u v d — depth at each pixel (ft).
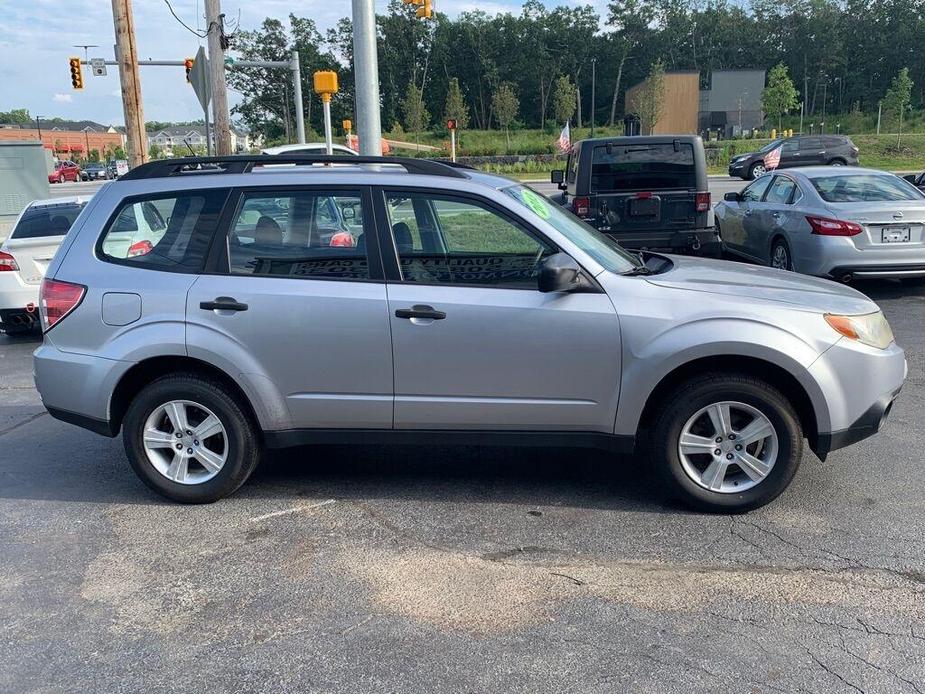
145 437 14.75
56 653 10.37
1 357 28.60
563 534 13.38
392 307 13.70
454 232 13.88
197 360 14.40
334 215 14.16
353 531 13.70
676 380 13.85
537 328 13.47
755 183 37.65
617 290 13.52
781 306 13.37
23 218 31.40
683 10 327.06
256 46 258.98
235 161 14.90
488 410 13.92
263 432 14.47
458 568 12.34
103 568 12.63
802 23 311.06
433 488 15.49
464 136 250.98
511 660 9.96
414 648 10.27
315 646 10.37
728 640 10.28
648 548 12.82
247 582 12.07
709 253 33.78
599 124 319.47
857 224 29.43
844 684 9.36
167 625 10.98
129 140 44.62
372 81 37.35
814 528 13.34
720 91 240.12
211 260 14.34
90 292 14.47
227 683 9.66
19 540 13.69
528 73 307.99
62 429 19.97
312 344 13.91
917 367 22.89
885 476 15.43
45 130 368.89
